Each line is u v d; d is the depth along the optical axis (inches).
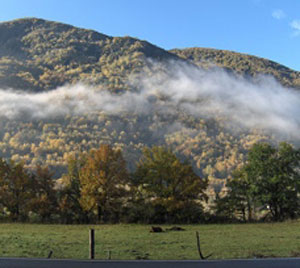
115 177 1743.4
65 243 837.8
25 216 1800.0
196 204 1720.0
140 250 710.5
